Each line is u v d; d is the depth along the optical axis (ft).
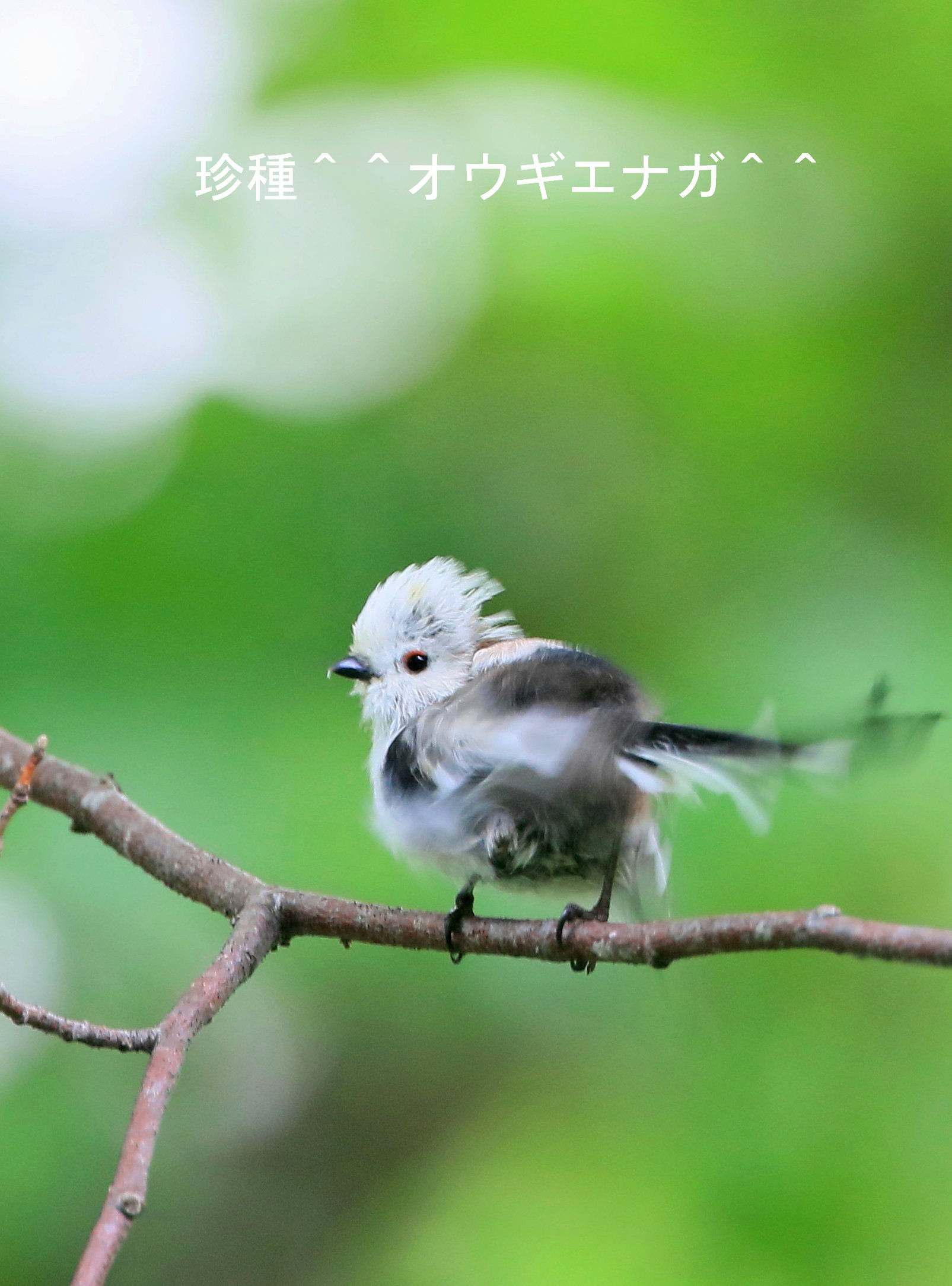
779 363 35.29
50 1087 33.55
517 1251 28.40
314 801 28.25
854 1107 27.76
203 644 30.45
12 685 29.09
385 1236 33.50
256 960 19.52
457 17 35.42
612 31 35.35
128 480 32.40
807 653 30.17
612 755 18.11
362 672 24.77
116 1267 38.01
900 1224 26.43
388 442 34.71
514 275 35.58
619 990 30.63
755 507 33.96
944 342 35.04
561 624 34.32
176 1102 39.58
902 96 35.27
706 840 27.66
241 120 36.40
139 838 22.35
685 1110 28.94
